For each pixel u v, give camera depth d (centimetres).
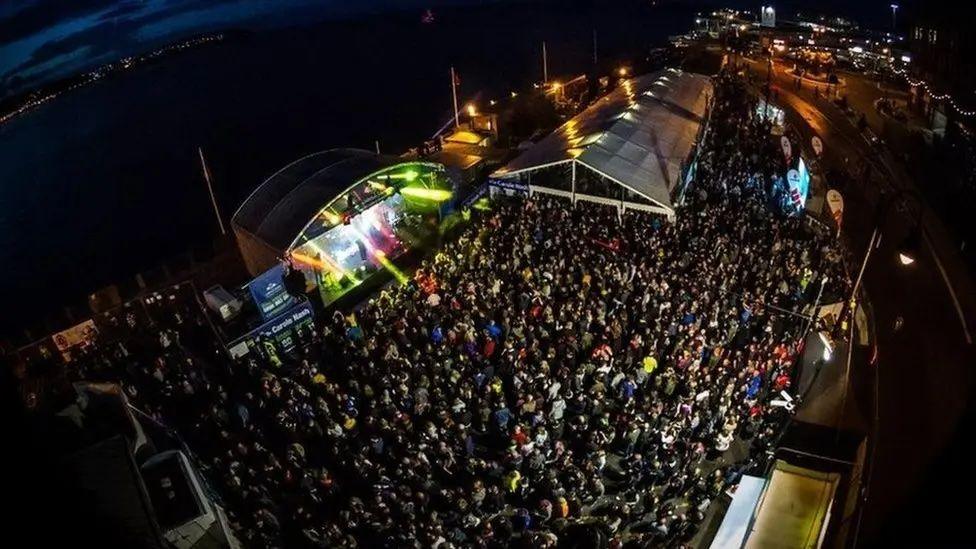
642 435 1645
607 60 9188
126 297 2917
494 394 1795
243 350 2205
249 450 1739
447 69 11812
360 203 2809
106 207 6425
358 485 1633
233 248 3409
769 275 2244
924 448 1620
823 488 1554
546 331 1992
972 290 2347
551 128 4609
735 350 1981
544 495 1562
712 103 4328
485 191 3180
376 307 2284
